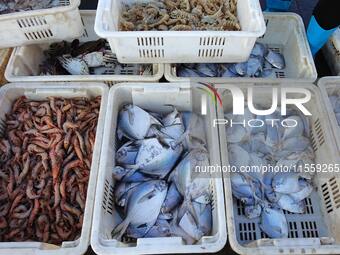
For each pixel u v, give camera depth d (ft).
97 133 2.72
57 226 2.64
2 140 2.97
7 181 2.82
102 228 2.39
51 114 3.05
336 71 3.46
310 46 3.43
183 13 3.28
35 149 2.91
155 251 2.21
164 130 3.03
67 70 3.47
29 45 3.33
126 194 2.73
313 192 2.97
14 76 3.07
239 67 3.36
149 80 3.03
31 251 2.21
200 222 2.62
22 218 2.66
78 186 2.79
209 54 3.01
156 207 2.68
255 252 2.23
